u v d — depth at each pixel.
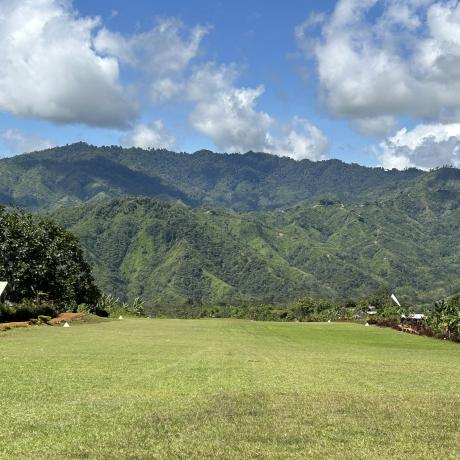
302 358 36.91
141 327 75.31
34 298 98.50
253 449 12.27
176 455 11.70
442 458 11.98
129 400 17.77
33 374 23.22
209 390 20.53
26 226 100.44
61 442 12.52
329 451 12.31
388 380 25.84
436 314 93.75
